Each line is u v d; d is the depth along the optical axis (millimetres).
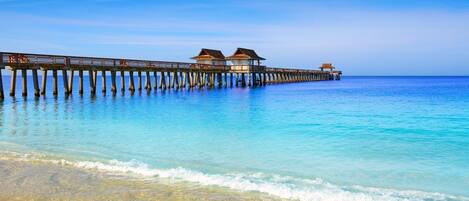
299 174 9812
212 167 10414
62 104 26625
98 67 33250
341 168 10430
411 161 11188
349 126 17766
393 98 36719
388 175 9797
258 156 11734
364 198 7984
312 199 7879
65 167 9945
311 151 12453
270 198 7895
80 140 14023
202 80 51281
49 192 8078
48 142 13562
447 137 14891
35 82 29719
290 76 83312
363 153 12164
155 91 41969
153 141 13984
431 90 53688
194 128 17000
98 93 39781
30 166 10000
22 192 8062
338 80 125000
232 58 57031
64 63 30516
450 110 24875
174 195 7969
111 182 8742
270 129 16844
